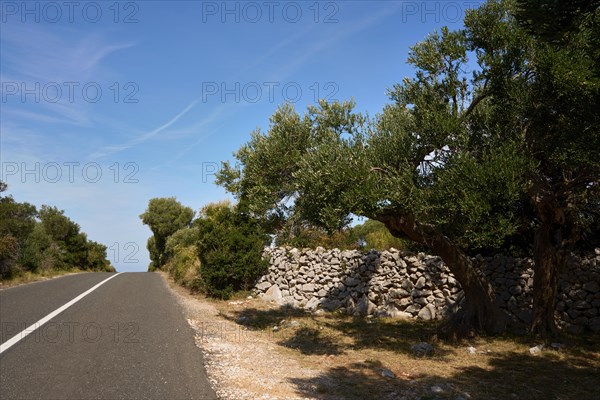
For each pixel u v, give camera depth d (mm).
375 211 7848
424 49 8555
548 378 6863
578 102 6762
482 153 7793
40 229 33688
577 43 6988
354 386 6254
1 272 19438
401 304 12664
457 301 11711
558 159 8000
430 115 7863
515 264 11117
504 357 8125
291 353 8320
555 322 9969
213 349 7855
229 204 19609
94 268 46188
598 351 8406
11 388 5121
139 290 17125
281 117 9562
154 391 5207
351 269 14031
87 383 5387
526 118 7984
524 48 7824
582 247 11664
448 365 7617
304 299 14789
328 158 7910
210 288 16016
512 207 10688
